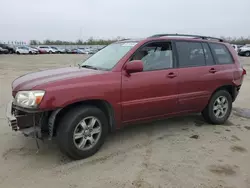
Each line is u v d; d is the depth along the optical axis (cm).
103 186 283
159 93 396
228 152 374
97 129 353
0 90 809
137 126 480
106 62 395
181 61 428
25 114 324
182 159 348
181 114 445
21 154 355
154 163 336
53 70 400
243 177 306
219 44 496
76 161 339
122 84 358
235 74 495
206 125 493
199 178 301
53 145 386
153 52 402
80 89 324
